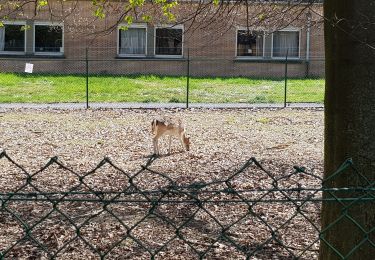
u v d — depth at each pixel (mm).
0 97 28109
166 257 7273
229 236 8008
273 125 22500
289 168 13859
